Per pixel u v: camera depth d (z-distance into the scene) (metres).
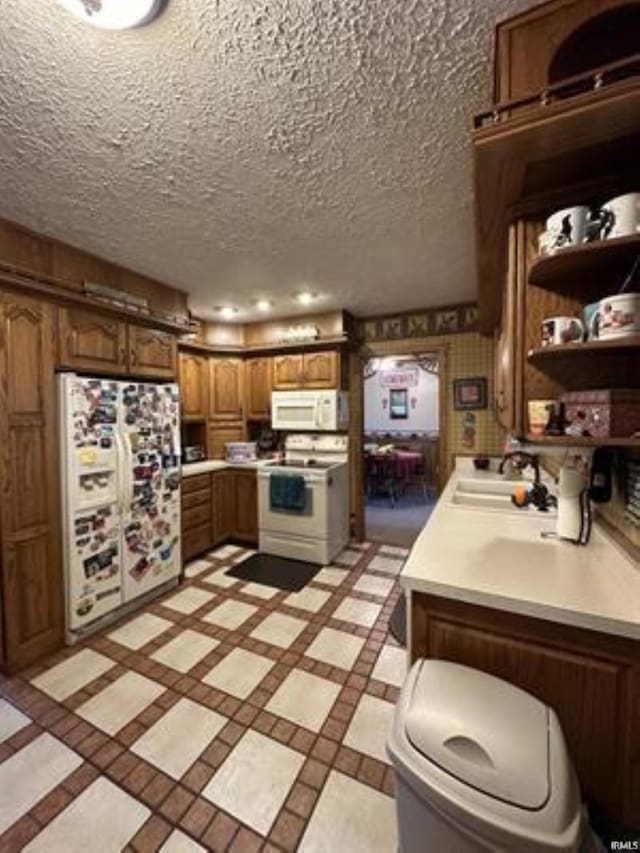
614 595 1.09
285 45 1.04
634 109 0.82
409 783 0.88
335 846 1.25
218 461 4.21
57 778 1.48
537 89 0.91
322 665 2.12
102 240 2.21
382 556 3.74
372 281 2.97
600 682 1.02
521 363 1.27
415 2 0.94
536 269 1.16
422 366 7.38
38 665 2.12
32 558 2.13
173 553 2.97
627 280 1.05
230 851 1.24
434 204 1.84
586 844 0.93
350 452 4.17
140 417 2.68
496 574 1.23
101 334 2.47
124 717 1.76
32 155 1.46
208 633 2.42
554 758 0.85
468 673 1.07
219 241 2.23
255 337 4.29
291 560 3.63
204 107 1.24
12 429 2.03
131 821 1.32
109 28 0.97
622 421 1.04
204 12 0.94
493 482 2.68
